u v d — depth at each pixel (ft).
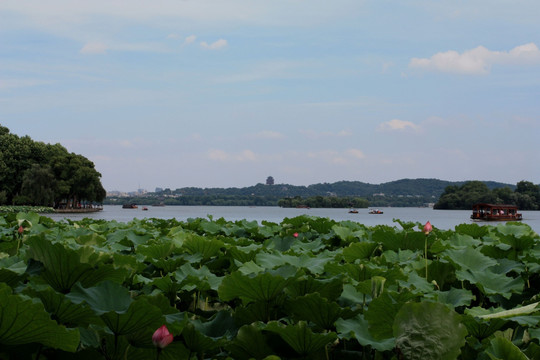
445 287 15.80
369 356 9.91
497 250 19.61
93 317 8.29
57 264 9.79
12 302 6.73
